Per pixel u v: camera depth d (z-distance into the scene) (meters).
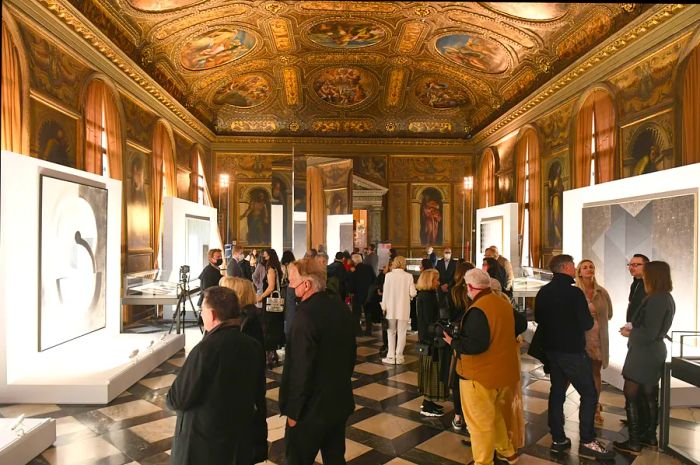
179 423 2.77
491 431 4.04
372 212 20.44
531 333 9.93
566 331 4.58
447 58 15.37
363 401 6.34
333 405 3.25
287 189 20.50
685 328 6.50
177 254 12.01
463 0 10.70
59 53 9.16
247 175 20.55
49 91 8.84
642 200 7.29
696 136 7.84
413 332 11.29
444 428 5.39
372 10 12.33
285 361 3.24
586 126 11.52
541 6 10.66
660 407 4.81
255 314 4.38
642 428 4.94
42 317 6.33
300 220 14.67
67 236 6.86
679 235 6.57
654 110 8.98
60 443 4.82
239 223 20.45
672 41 8.47
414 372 7.78
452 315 5.32
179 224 12.16
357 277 10.49
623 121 9.94
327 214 14.77
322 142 20.66
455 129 20.80
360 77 17.64
